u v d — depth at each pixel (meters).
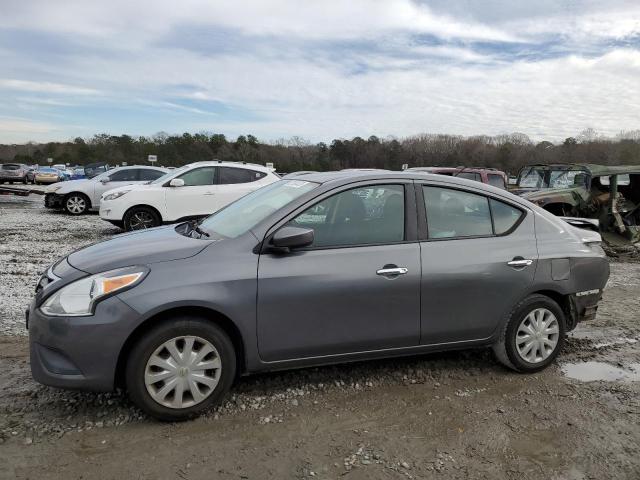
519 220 4.19
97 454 2.93
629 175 10.96
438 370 4.22
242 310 3.31
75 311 3.07
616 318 5.84
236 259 3.36
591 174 10.54
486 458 2.99
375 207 3.78
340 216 3.68
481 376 4.14
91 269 3.24
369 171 4.11
